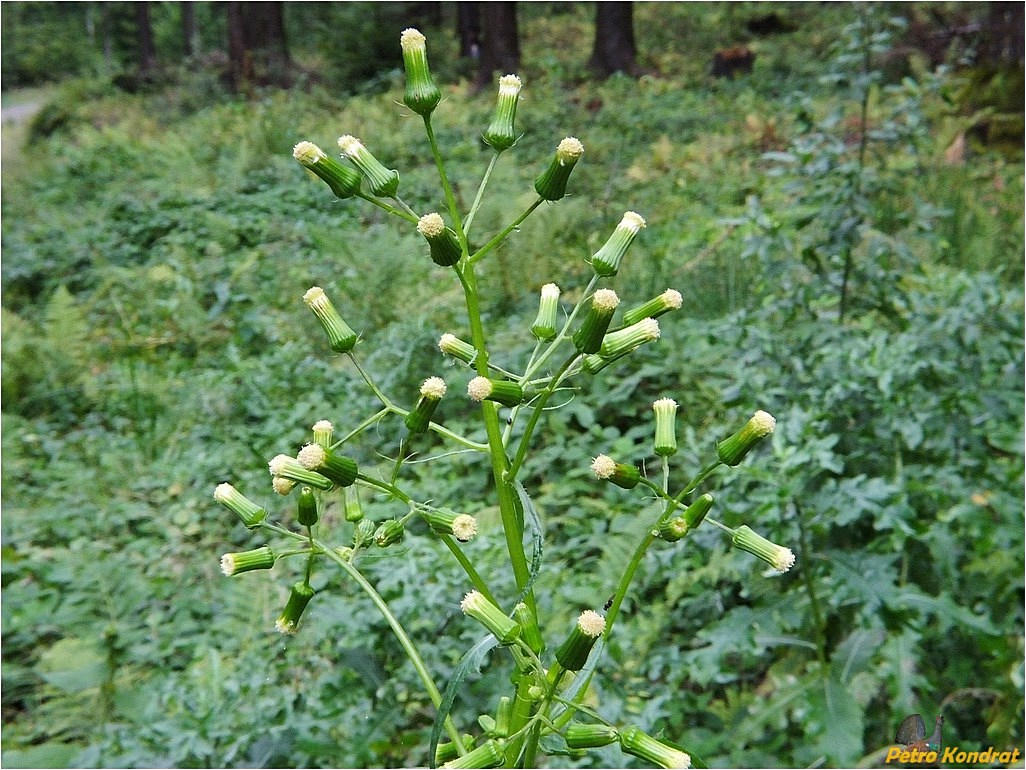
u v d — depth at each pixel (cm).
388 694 307
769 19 1944
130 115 1809
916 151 463
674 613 350
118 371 677
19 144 1648
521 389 135
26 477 556
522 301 673
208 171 1233
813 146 454
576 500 448
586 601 353
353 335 143
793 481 306
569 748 129
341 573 405
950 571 304
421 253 761
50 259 923
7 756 321
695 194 914
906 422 369
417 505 140
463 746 137
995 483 375
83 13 3588
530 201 765
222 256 899
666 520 137
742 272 613
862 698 293
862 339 430
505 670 311
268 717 302
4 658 404
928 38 1148
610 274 137
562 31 2334
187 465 541
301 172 1141
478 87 1808
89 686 354
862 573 291
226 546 464
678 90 1559
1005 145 965
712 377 499
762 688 330
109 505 505
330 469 136
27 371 666
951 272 592
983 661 310
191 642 386
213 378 656
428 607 322
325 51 2236
